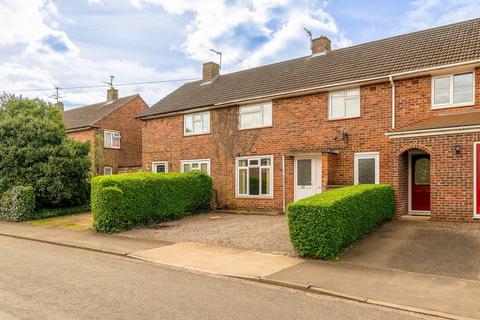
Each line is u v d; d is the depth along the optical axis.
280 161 17.30
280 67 20.52
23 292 6.53
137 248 10.49
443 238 9.70
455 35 15.21
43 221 16.88
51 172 18.17
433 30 16.47
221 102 19.16
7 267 8.48
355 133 15.15
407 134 12.39
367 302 6.07
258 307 5.83
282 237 11.16
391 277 7.26
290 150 16.95
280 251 9.62
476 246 8.89
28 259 9.41
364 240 10.09
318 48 19.69
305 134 16.55
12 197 17.30
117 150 29.59
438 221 11.69
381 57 16.16
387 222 12.17
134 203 14.02
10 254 10.08
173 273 7.99
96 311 5.59
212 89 21.83
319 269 7.89
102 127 28.56
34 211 18.06
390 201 12.52
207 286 6.99
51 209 18.88
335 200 8.99
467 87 13.03
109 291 6.60
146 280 7.39
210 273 7.95
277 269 7.98
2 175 18.25
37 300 6.09
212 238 11.58
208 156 20.03
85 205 20.34
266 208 17.72
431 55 14.41
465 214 11.30
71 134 29.14
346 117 15.40
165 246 10.68
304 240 8.87
